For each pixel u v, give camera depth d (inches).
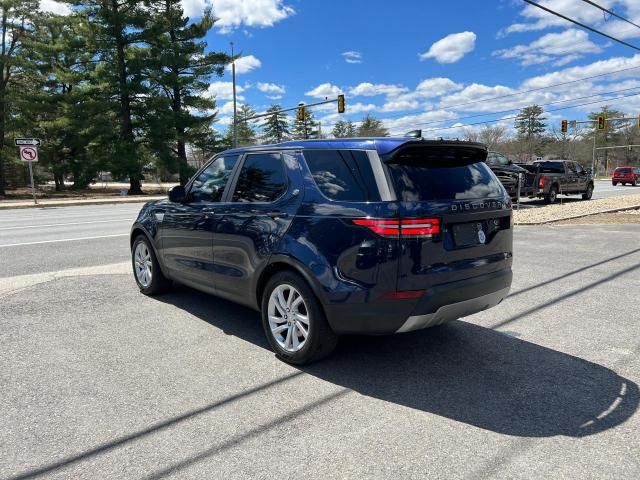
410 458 106.9
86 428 119.9
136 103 1582.2
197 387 141.9
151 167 1699.1
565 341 178.4
